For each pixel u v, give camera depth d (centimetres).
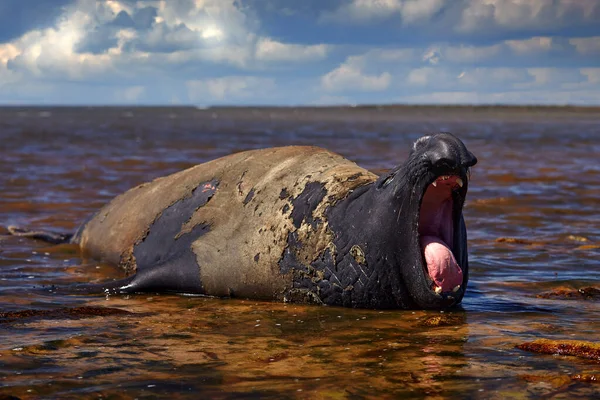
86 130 4388
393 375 480
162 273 787
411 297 677
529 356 523
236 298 762
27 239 1077
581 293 753
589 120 7675
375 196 691
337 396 440
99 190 1543
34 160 2162
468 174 636
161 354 533
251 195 815
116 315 669
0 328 608
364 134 4272
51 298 745
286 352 541
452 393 444
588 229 1142
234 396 441
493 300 729
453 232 671
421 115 10988
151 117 8975
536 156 2561
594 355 517
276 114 12281
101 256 958
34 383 463
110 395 443
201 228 831
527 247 1002
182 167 1991
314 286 718
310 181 777
